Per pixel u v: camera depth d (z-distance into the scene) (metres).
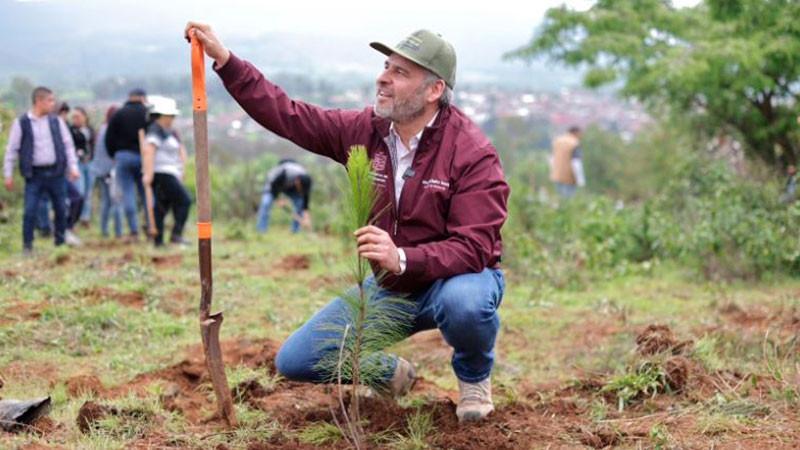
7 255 9.63
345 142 3.87
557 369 5.68
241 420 4.00
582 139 35.34
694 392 4.34
